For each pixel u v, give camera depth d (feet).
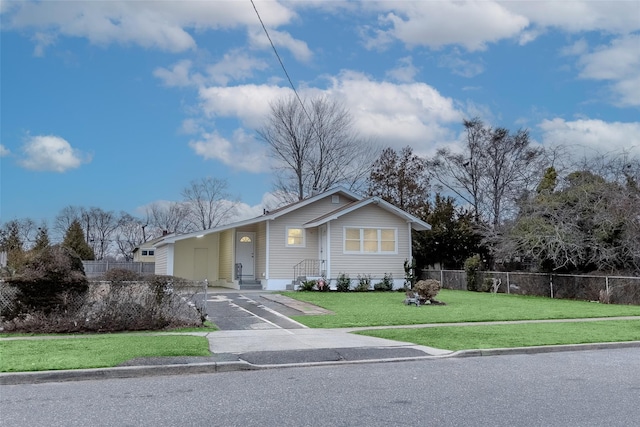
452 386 23.02
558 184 86.74
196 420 17.51
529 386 22.98
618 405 19.48
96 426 16.84
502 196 123.75
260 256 90.89
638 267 71.00
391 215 89.04
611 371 26.78
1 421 17.48
